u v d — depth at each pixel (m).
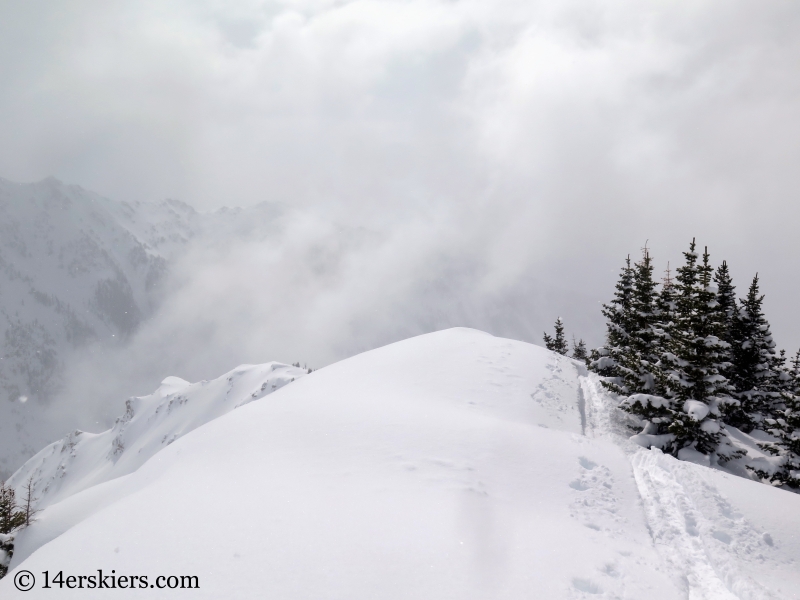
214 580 7.46
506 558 8.42
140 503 10.69
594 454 14.39
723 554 9.68
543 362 28.73
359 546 8.44
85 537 9.19
